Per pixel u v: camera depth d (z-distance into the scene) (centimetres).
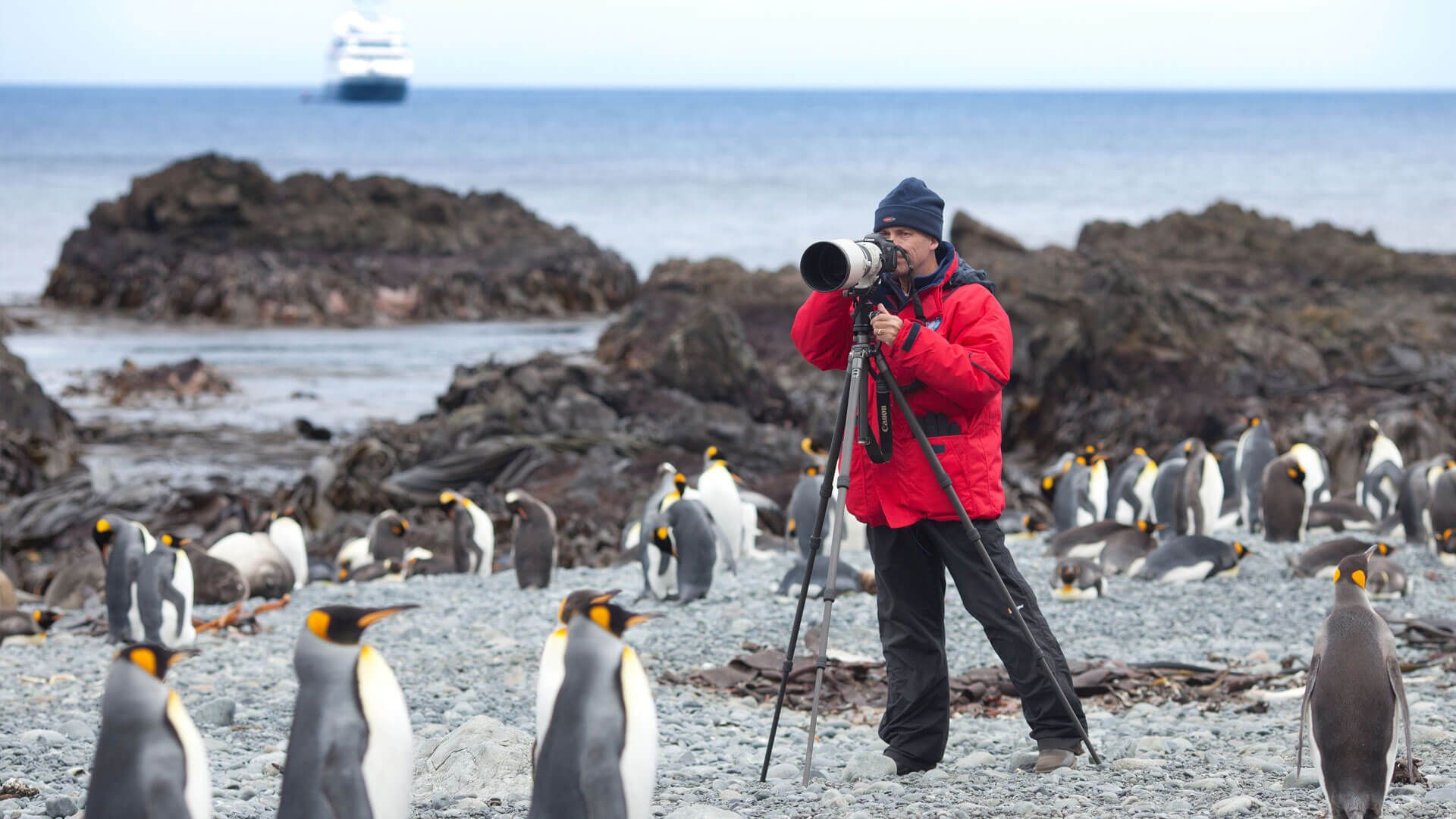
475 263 5894
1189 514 1405
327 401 3475
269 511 1820
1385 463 1686
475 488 2159
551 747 378
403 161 15625
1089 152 16575
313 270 5434
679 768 637
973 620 1085
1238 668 913
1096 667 881
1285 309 3769
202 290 5262
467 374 3070
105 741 350
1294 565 1253
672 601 1183
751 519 1505
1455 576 1262
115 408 3303
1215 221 4847
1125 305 2892
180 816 346
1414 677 846
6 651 1047
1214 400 2688
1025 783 578
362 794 360
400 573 1489
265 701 840
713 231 8462
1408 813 497
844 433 569
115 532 1036
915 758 607
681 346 3017
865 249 540
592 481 2164
